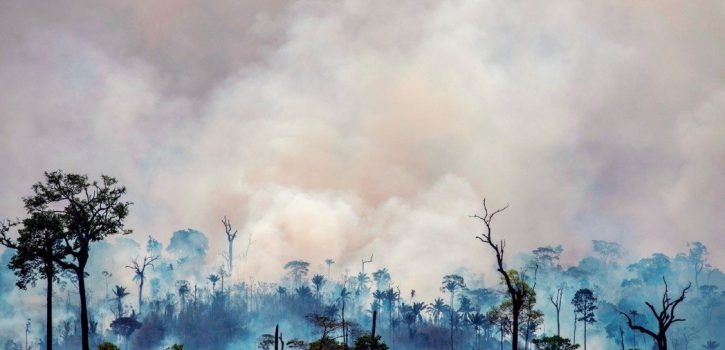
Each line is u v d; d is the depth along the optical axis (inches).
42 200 2773.1
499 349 6476.4
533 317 3905.0
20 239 2738.7
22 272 2827.3
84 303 2824.8
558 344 4215.1
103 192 2869.1
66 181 2790.4
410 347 6402.6
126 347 6279.5
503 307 3988.7
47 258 2773.1
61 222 2778.1
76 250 3046.3
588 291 6673.2
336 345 3595.0
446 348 6363.2
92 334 6525.6
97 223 2854.3
